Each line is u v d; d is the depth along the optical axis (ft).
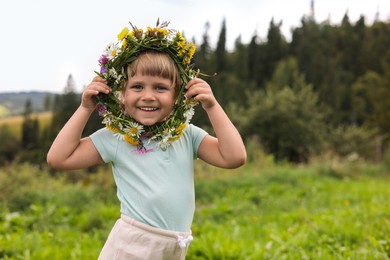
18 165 35.22
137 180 7.70
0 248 15.35
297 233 17.88
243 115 81.20
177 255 7.81
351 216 20.59
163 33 7.65
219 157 7.98
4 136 149.59
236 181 36.86
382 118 116.78
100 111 7.74
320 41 233.96
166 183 7.62
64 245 17.30
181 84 7.81
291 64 198.39
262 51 232.94
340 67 225.56
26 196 27.53
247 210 27.89
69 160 7.73
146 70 7.43
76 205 27.25
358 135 81.30
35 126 156.25
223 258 14.53
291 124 75.36
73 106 126.72
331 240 15.84
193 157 8.21
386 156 54.39
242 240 17.29
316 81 188.55
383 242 14.47
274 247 16.22
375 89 138.72
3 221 22.40
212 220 24.91
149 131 7.75
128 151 7.79
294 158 77.46
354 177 45.11
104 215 23.17
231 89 156.76
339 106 178.70
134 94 7.51
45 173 34.76
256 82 223.30
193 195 7.97
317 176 42.65
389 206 22.88
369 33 248.73
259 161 46.68
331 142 80.18
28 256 14.66
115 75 7.59
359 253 13.69
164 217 7.55
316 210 25.54
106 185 30.53
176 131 7.69
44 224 21.72
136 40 7.61
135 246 7.57
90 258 15.03
